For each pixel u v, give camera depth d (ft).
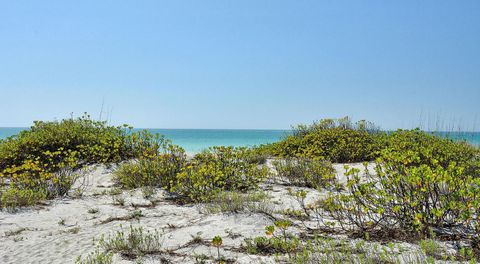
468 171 28.43
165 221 21.61
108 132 48.44
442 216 16.61
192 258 15.33
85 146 44.96
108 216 23.38
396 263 13.02
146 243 16.90
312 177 32.50
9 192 27.02
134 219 22.36
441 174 17.20
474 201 15.47
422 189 16.84
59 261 15.61
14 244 18.12
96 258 15.14
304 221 20.04
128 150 44.88
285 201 25.75
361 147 44.78
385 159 22.26
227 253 15.62
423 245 13.24
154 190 30.35
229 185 31.45
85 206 26.09
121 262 15.11
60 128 48.47
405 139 43.24
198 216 22.16
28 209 25.11
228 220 20.15
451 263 12.74
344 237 16.84
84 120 52.95
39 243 18.16
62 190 30.32
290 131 59.67
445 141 42.93
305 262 13.46
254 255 15.25
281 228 18.04
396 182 18.43
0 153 42.55
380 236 16.62
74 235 19.43
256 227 18.89
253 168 33.40
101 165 41.19
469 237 15.55
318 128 57.93
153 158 35.29
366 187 18.26
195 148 103.81
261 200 24.98
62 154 43.88
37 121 51.24
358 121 57.93
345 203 18.76
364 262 12.95
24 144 43.70
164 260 15.23
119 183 34.32
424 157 30.45
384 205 18.04
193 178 28.22
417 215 15.44
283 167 35.55
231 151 36.06
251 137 222.07
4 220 22.47
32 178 32.27
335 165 40.68
